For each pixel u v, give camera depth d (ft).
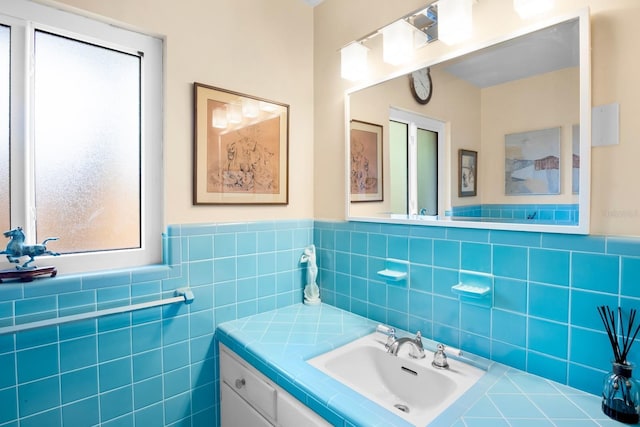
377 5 4.98
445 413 2.84
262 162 5.44
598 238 3.00
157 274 4.45
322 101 5.94
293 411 3.48
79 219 4.17
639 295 2.80
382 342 4.50
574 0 3.13
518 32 3.46
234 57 5.12
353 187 5.36
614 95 2.93
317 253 6.07
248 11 5.27
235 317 5.17
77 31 4.02
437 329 4.28
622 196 2.91
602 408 2.85
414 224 4.49
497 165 3.70
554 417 2.78
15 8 3.67
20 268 3.69
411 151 4.54
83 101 4.18
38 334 3.67
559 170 3.24
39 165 3.90
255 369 4.16
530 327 3.46
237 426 4.54
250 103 5.28
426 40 4.33
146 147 4.56
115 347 4.16
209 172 4.88
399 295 4.71
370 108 5.07
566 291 3.21
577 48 3.10
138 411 4.35
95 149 4.27
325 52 5.85
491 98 3.74
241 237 5.22
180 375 4.68
